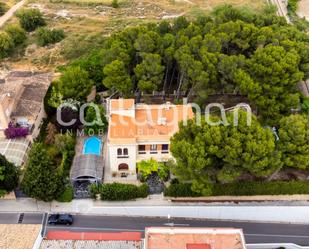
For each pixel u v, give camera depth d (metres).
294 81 61.16
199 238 39.50
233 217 53.47
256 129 48.41
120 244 43.53
